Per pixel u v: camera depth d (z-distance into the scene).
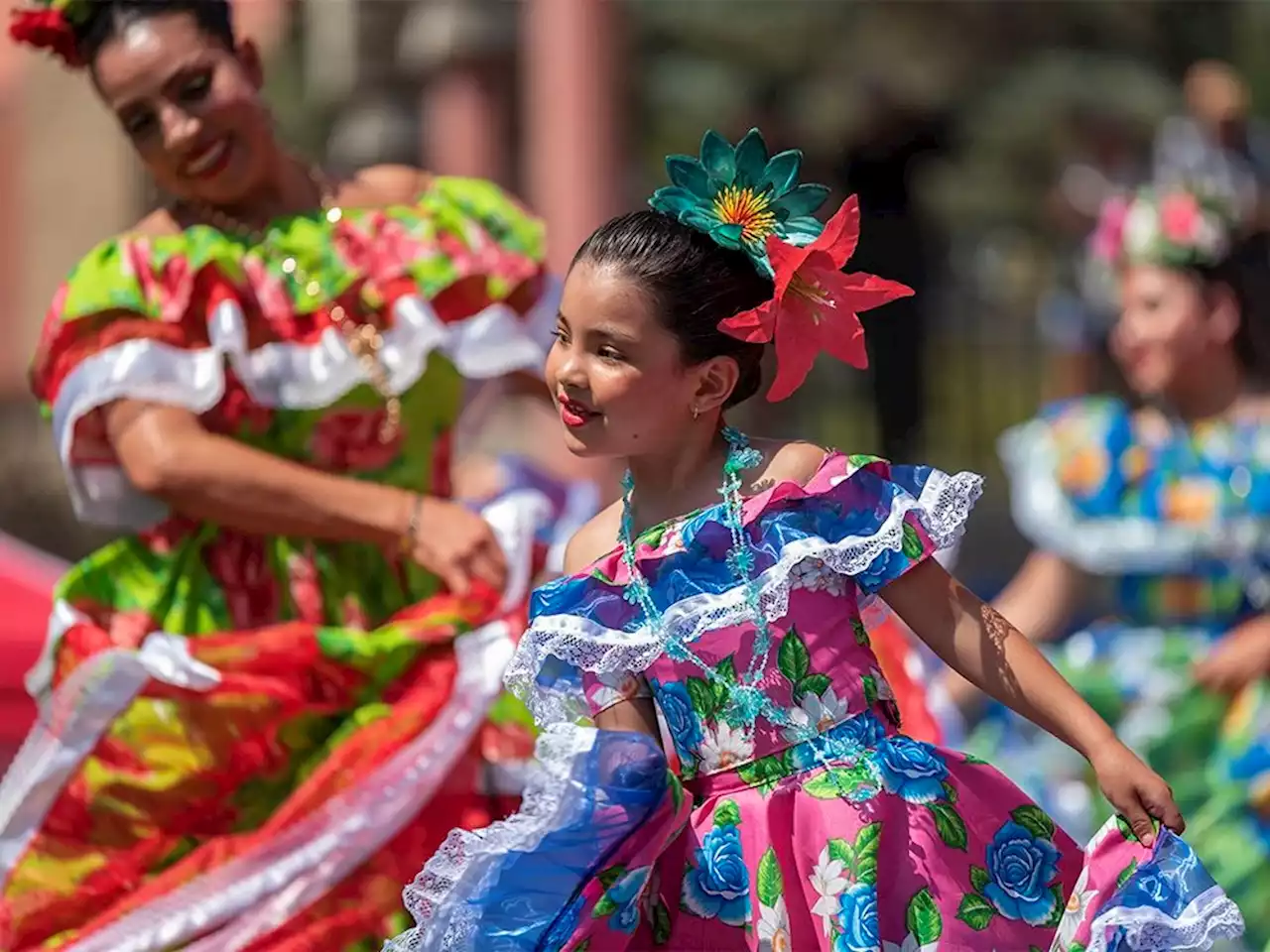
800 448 8.98
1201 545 14.67
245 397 11.56
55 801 11.11
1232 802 14.22
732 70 35.66
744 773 8.88
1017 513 15.27
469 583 11.26
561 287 12.41
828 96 35.09
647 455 9.02
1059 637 15.52
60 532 29.92
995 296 39.09
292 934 10.92
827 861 8.65
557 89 27.36
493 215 12.27
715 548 8.77
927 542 8.80
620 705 9.05
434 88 33.44
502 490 13.95
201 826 11.20
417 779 11.05
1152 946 8.56
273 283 11.66
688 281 8.61
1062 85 35.62
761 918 8.64
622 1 27.66
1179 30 37.00
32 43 11.54
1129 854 8.58
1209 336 14.83
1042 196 37.09
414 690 11.28
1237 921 8.48
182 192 11.64
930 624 8.93
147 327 11.34
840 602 8.98
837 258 8.68
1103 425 15.06
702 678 8.90
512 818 8.41
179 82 11.36
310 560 11.58
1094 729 8.66
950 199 37.00
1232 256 14.91
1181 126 23.48
